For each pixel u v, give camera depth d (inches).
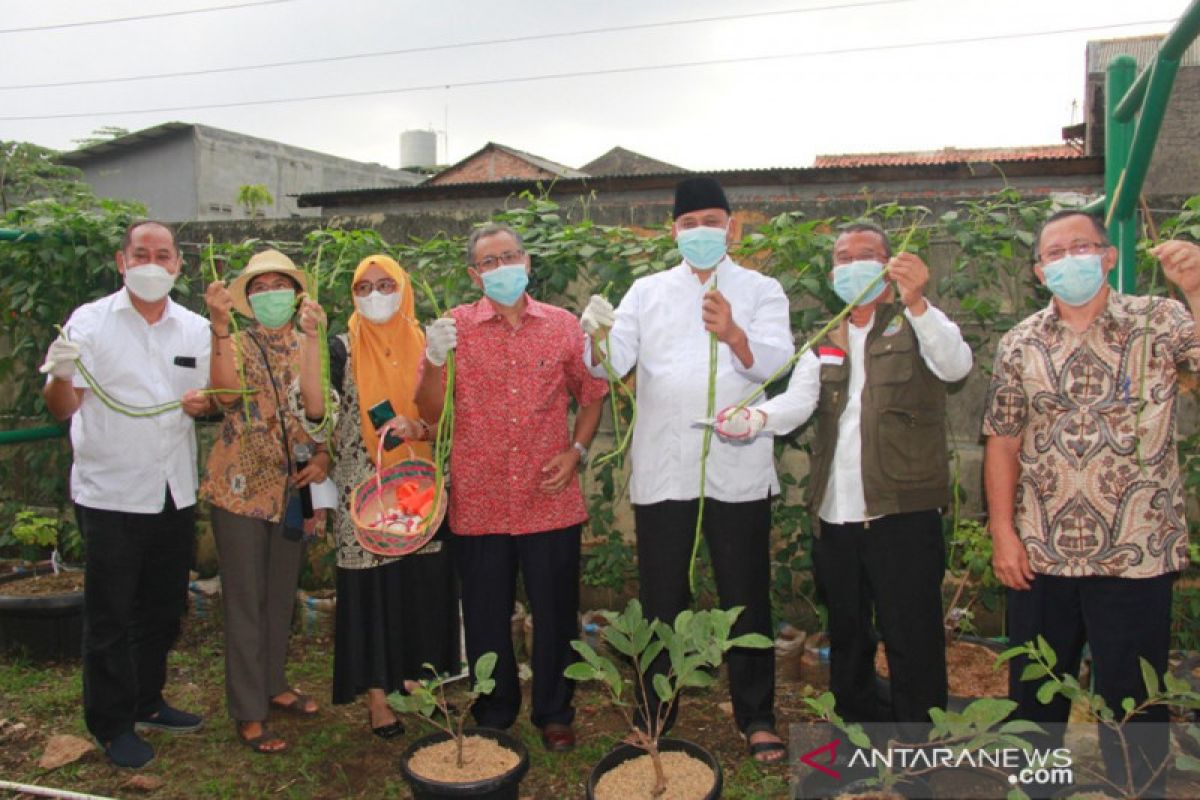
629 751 88.1
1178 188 374.3
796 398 99.0
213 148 736.3
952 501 143.7
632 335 108.7
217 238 197.8
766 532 107.7
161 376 111.0
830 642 108.0
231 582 113.1
